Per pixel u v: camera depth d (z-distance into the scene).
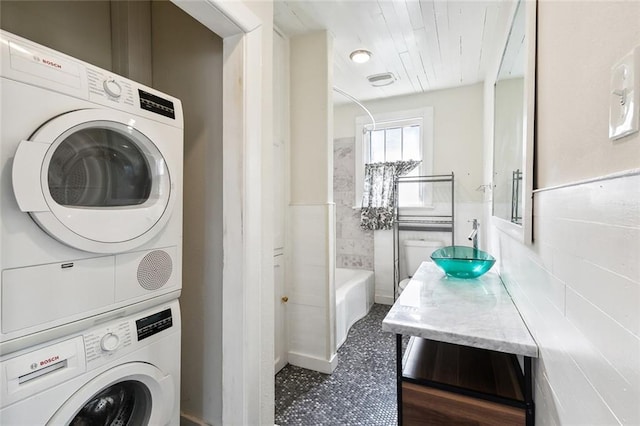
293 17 1.95
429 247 3.24
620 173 0.45
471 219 3.15
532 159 0.96
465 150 3.15
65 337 0.90
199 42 1.45
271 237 1.46
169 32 1.55
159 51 1.58
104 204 1.05
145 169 1.19
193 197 1.47
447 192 3.24
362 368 2.15
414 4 1.81
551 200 0.79
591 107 0.56
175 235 1.26
